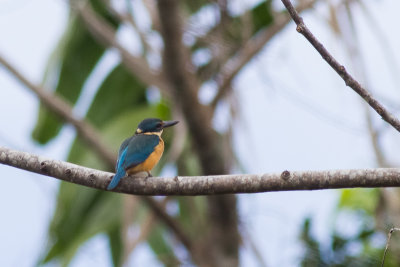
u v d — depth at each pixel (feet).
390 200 32.63
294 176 23.49
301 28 22.98
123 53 43.73
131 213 41.88
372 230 32.07
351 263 30.78
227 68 39.27
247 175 24.08
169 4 36.94
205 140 41.81
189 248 43.70
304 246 31.32
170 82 40.63
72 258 46.32
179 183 24.89
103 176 25.62
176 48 38.93
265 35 39.01
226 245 43.73
